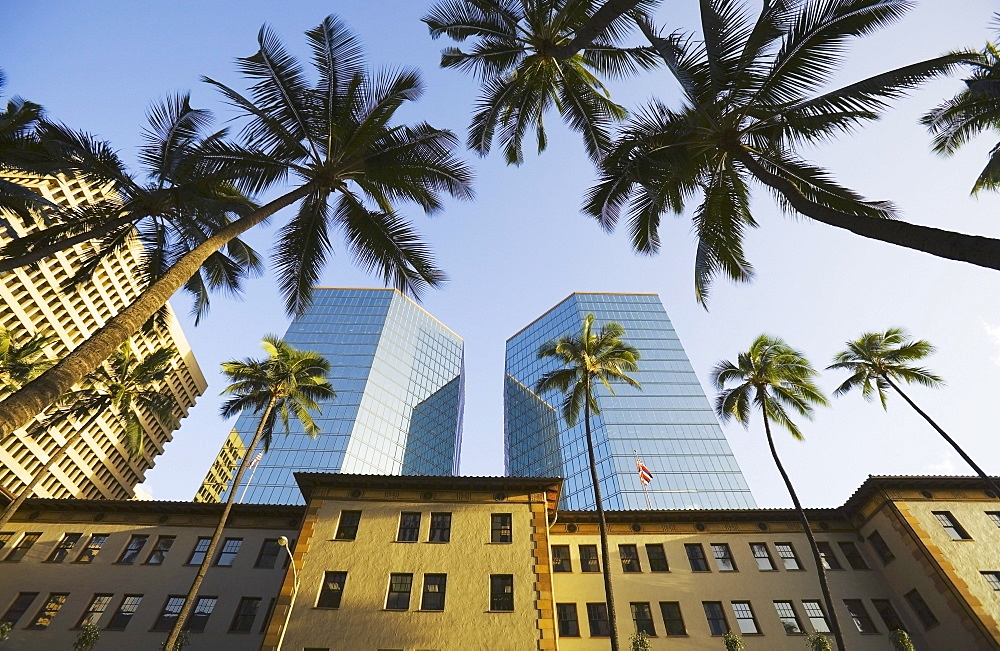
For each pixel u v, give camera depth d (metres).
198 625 26.89
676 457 79.50
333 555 24.66
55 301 47.81
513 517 26.61
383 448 87.81
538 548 25.02
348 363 98.25
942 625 25.94
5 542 29.38
